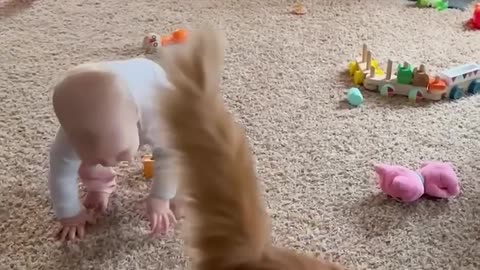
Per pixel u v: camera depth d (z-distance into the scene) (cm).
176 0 222
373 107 167
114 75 121
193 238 78
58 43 196
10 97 170
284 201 138
